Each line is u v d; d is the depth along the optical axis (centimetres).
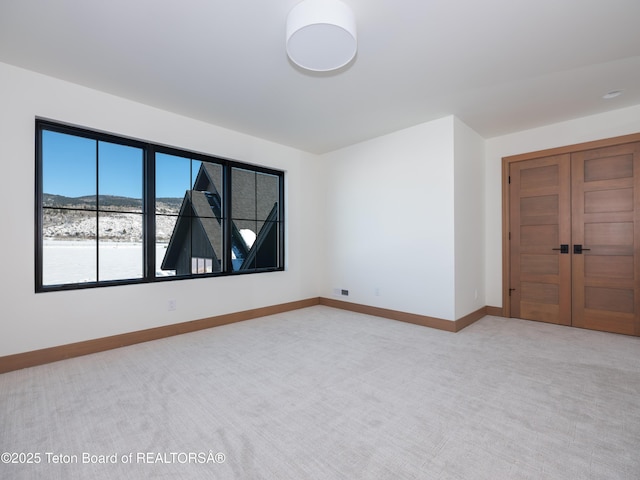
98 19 195
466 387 220
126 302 306
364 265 444
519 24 201
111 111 298
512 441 161
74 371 245
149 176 329
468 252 386
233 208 412
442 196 359
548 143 385
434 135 366
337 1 175
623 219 339
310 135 419
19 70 252
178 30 207
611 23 200
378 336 337
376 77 268
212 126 376
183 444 159
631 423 176
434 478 136
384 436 166
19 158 251
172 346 305
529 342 316
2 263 244
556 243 382
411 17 194
